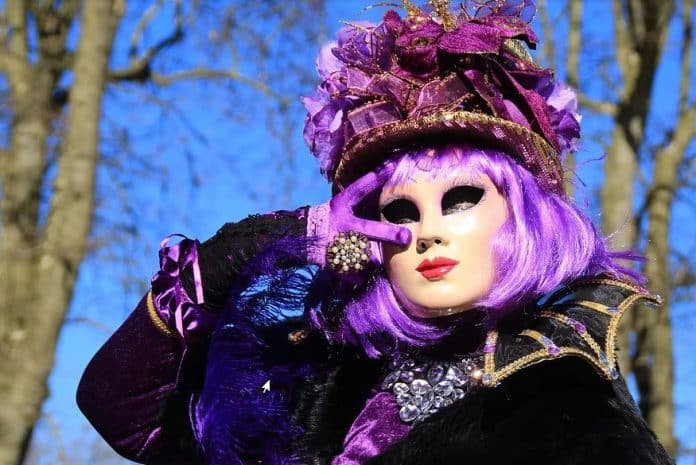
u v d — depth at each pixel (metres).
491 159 2.07
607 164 8.66
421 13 2.25
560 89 2.24
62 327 7.14
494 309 2.03
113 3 7.71
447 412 1.97
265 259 2.16
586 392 1.89
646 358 8.90
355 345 2.21
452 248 2.04
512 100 2.12
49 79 8.59
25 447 6.75
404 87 2.13
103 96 7.57
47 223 7.45
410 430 2.00
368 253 2.09
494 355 1.97
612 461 1.78
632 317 8.95
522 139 2.07
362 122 2.14
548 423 1.86
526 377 1.94
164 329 2.25
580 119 2.26
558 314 1.99
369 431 2.09
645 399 8.84
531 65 2.23
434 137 2.10
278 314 2.23
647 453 1.80
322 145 2.27
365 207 2.20
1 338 7.11
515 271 2.02
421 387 2.09
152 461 2.34
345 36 2.24
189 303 2.22
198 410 2.23
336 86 2.23
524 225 2.04
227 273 2.20
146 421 2.30
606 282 2.06
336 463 2.09
